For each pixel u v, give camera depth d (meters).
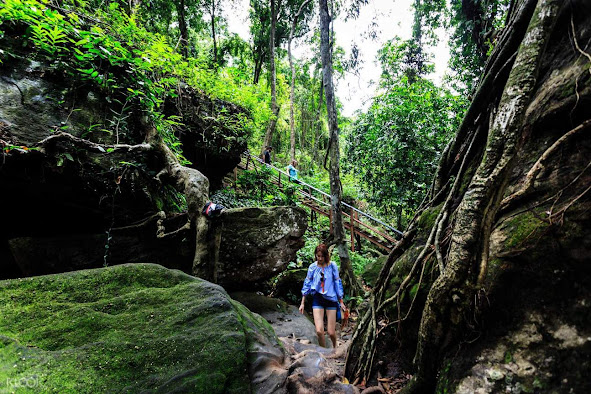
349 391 1.75
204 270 3.46
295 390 1.69
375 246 9.12
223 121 6.33
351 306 5.11
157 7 12.12
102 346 1.55
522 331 1.31
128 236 3.77
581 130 1.34
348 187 12.12
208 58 16.17
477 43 5.56
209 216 3.57
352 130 8.26
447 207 2.02
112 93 3.73
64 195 3.29
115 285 2.07
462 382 1.38
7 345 1.43
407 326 2.09
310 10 10.91
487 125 1.99
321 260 3.31
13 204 3.16
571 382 1.08
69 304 1.83
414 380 1.72
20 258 3.21
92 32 3.48
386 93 7.20
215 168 7.23
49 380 1.30
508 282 1.42
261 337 2.12
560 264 1.28
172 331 1.74
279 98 18.38
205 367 1.57
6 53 2.98
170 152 4.10
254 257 4.51
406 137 6.48
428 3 7.30
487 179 1.33
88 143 3.16
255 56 17.47
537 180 1.51
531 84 1.27
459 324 1.46
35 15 3.06
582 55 1.46
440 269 1.70
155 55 4.29
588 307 1.15
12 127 2.85
